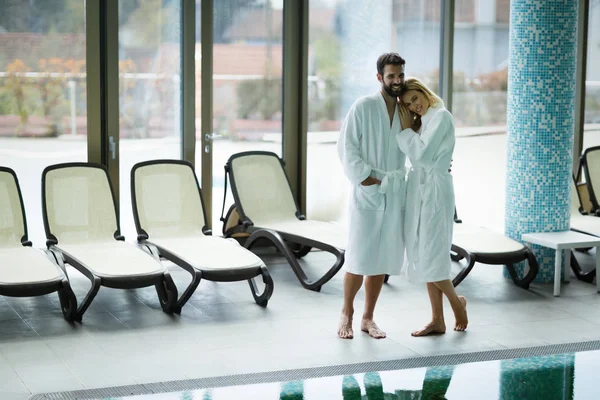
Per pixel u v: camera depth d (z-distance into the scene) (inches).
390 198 202.5
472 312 233.1
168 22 292.2
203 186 302.5
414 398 169.6
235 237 311.0
